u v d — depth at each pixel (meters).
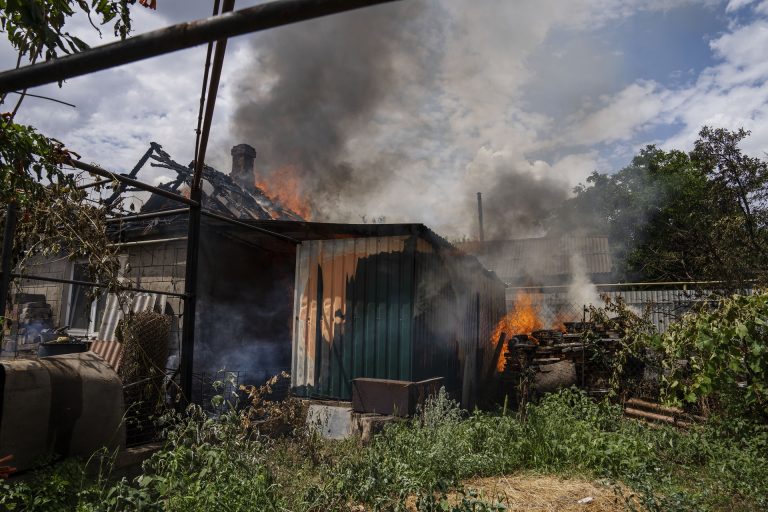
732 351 5.38
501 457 5.68
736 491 4.99
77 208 5.02
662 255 16.62
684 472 5.63
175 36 0.78
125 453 4.65
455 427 6.37
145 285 9.58
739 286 10.03
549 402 7.64
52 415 4.08
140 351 5.49
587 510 4.38
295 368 8.63
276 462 5.22
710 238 11.82
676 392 6.28
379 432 6.62
